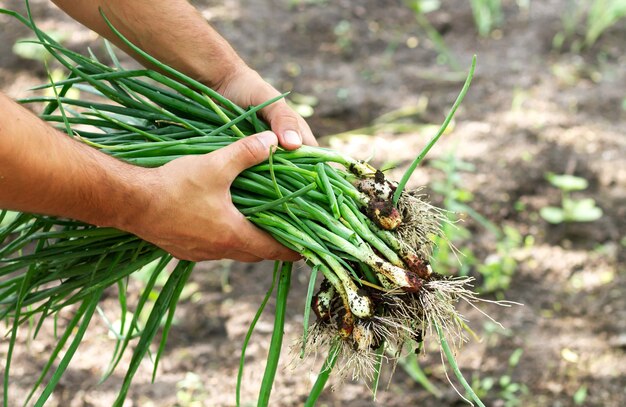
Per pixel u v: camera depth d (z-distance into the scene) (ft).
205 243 3.61
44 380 5.09
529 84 7.78
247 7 8.86
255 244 3.66
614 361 5.33
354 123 7.36
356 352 3.58
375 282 3.59
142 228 3.51
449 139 7.05
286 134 3.71
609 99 7.59
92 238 3.71
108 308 5.51
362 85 7.79
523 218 6.35
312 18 8.79
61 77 7.34
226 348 5.34
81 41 7.79
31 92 7.14
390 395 5.12
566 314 5.63
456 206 6.08
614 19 8.74
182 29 3.85
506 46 8.45
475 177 6.62
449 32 8.79
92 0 3.82
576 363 5.32
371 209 3.59
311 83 7.79
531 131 7.11
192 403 5.03
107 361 5.23
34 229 3.74
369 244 3.60
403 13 9.11
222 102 3.74
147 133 3.74
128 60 7.66
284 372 5.19
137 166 3.49
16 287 3.86
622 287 5.78
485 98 7.59
